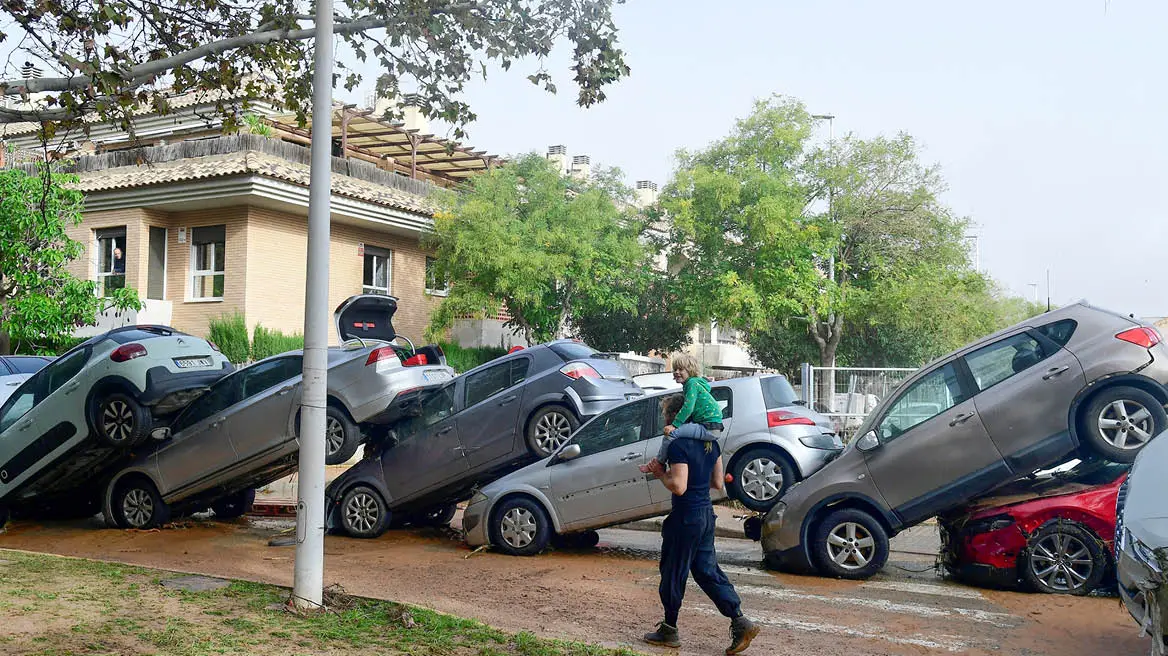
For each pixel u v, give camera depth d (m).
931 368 9.62
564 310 24.98
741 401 10.61
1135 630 7.36
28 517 15.16
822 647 6.91
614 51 10.11
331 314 23.38
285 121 26.55
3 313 18.70
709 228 26.69
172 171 21.70
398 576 9.61
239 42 9.66
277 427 12.45
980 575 9.01
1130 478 5.96
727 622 7.68
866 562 9.46
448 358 23.70
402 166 32.69
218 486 13.10
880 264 28.22
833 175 27.80
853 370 18.08
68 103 9.33
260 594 7.51
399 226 24.20
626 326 28.97
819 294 26.84
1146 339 8.94
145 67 9.36
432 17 9.98
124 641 5.97
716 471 6.88
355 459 19.94
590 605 8.30
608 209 25.20
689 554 6.70
